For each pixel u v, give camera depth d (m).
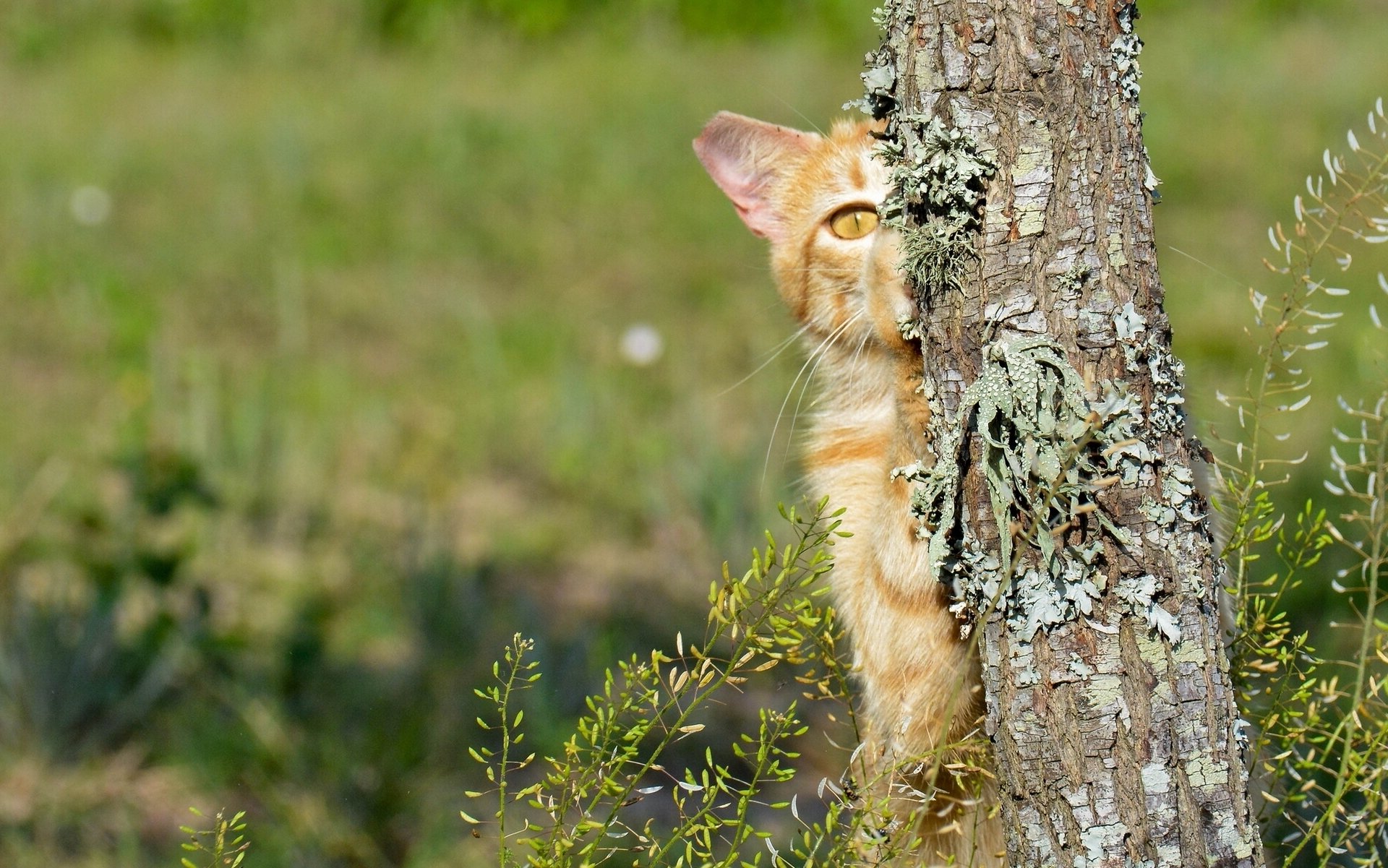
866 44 18.66
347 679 6.49
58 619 6.20
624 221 13.66
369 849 5.31
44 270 11.82
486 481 9.21
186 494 7.18
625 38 19.33
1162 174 14.01
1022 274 2.87
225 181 14.20
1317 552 3.56
